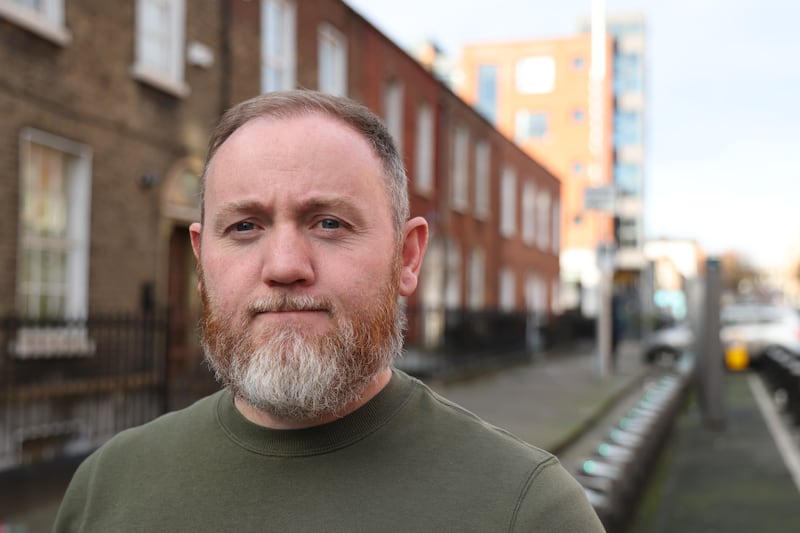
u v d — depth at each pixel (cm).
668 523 573
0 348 714
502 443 131
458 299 2102
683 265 4491
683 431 1023
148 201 936
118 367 744
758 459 829
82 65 834
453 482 124
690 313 1614
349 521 121
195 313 1041
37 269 795
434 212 1902
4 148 738
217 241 136
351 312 128
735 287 9162
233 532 125
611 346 1914
